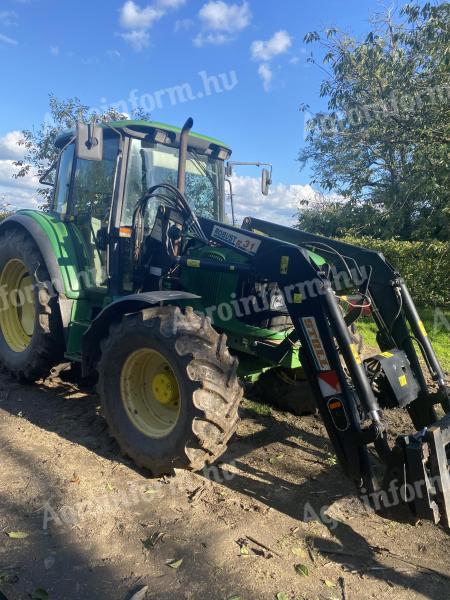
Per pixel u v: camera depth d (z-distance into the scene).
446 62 8.50
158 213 4.12
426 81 8.91
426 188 9.70
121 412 3.52
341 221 14.03
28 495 2.98
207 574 2.40
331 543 2.73
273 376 4.60
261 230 4.71
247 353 4.07
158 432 3.38
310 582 2.40
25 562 2.41
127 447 3.45
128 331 3.39
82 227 4.70
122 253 4.30
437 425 2.68
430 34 8.65
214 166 4.99
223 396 3.12
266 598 2.27
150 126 4.19
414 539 2.82
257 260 3.42
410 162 10.46
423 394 3.47
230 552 2.57
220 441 3.16
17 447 3.59
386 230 11.74
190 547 2.59
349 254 3.92
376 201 12.57
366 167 11.98
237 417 3.22
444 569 2.57
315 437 4.13
